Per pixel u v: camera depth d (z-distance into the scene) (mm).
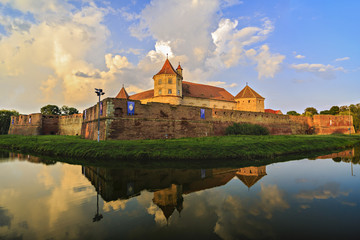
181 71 52656
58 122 60344
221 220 6832
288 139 29828
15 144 31969
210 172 13906
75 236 5938
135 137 27375
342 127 59188
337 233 6020
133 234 6047
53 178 12773
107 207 8164
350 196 9227
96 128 29578
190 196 9312
